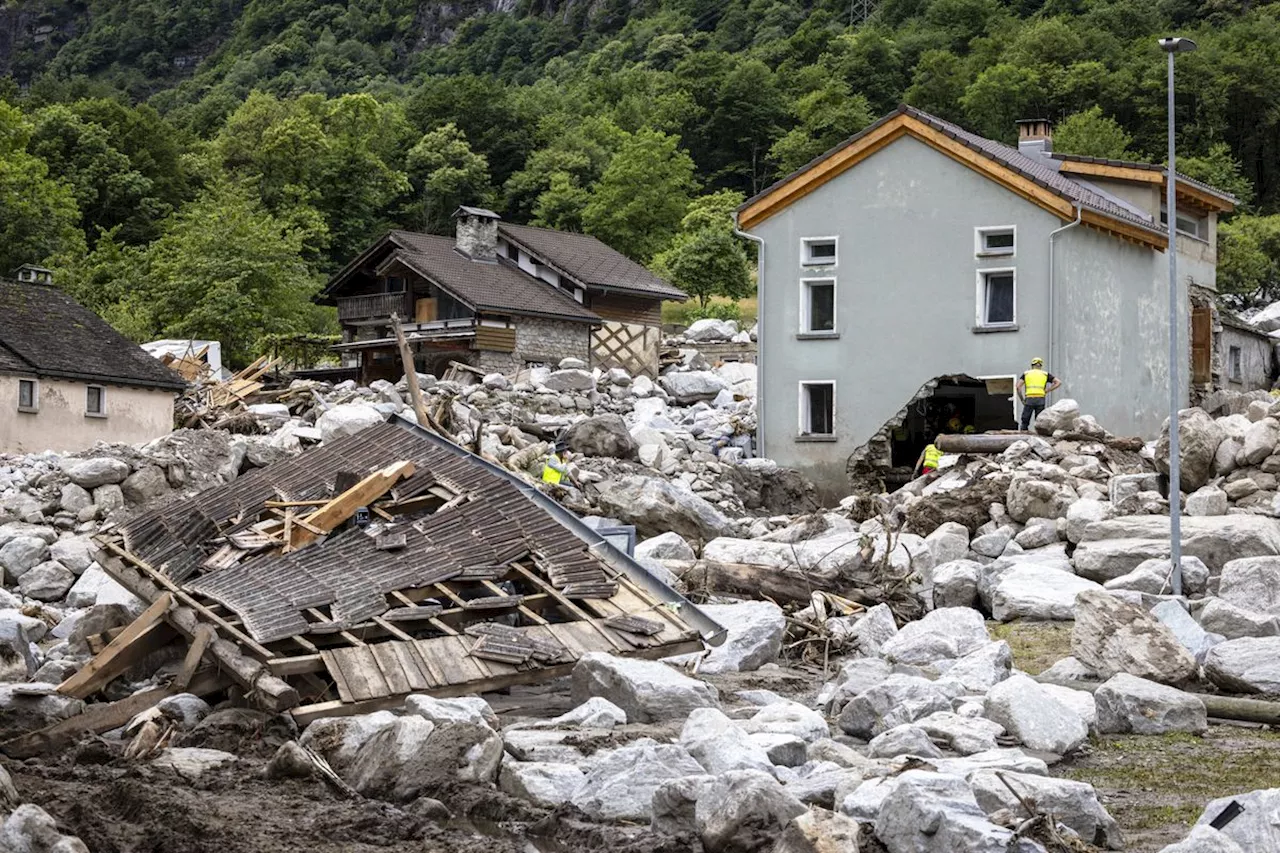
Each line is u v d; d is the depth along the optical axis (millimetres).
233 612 14883
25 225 83312
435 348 56094
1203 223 46562
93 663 14805
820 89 136125
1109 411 40562
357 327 59781
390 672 14398
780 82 144250
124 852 10203
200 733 13633
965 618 19562
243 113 118312
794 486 38969
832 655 19781
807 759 12797
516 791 11812
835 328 41375
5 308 40031
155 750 12953
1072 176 44469
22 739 13297
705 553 25203
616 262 61500
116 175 99500
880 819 9656
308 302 83812
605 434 37781
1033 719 13766
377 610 15320
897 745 12773
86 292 77062
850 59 141875
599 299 58938
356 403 38219
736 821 9883
